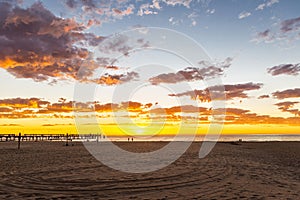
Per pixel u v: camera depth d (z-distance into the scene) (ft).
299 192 22.86
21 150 71.41
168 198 20.92
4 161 44.27
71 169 35.37
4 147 86.53
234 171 34.24
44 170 34.40
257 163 43.01
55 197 21.11
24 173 31.96
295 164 42.65
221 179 28.76
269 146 91.56
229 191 23.18
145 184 26.13
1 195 21.61
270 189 23.95
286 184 26.32
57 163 41.73
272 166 39.70
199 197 21.17
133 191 23.25
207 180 28.22
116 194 22.18
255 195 21.74
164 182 27.04
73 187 24.70
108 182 26.94
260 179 28.86
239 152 65.36
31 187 24.57
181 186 25.23
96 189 23.94
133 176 30.45
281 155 58.29
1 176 29.86
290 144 102.83
